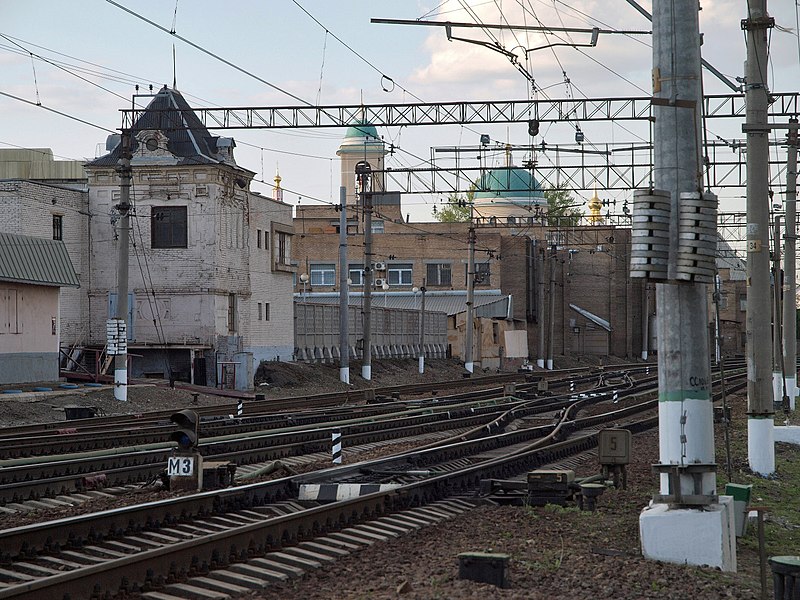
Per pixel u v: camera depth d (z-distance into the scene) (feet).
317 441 74.43
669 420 37.06
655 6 37.55
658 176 36.88
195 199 147.33
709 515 35.12
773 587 32.89
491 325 247.09
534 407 116.37
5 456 61.05
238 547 33.76
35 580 28.91
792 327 116.06
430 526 41.14
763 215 65.16
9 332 113.91
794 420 98.58
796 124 97.45
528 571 31.83
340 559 34.40
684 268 35.99
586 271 323.57
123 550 34.45
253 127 96.43
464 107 98.53
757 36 64.44
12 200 133.69
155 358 146.92
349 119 97.30
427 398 139.13
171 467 49.34
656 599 29.43
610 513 44.96
